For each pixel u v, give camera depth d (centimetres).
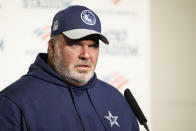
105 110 570
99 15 969
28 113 489
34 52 933
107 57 971
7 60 916
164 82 1088
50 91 531
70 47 515
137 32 988
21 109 488
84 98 559
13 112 479
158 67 1088
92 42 520
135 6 989
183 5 1109
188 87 1102
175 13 1102
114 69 974
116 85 974
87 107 552
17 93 502
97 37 525
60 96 534
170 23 1098
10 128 470
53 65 559
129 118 596
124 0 984
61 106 524
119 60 977
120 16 980
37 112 498
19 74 922
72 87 545
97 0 968
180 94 1096
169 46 1095
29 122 484
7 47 918
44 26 941
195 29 1112
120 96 618
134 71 984
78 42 514
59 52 528
